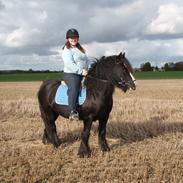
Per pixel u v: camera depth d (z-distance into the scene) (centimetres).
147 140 1151
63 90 1025
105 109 973
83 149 988
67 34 971
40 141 1182
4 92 3762
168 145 1064
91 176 831
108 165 913
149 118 1512
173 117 1541
